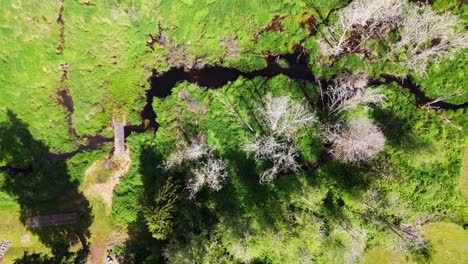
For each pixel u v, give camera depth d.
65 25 43.22
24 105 42.88
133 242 41.44
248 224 35.81
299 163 39.91
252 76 42.16
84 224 41.81
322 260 36.34
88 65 43.38
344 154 37.88
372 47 41.12
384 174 37.66
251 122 40.97
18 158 42.47
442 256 38.84
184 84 42.38
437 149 38.59
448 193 38.50
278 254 35.38
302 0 42.00
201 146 40.03
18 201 41.94
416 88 40.75
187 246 35.28
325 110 40.47
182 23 43.03
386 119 39.97
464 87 39.81
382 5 37.16
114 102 43.12
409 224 38.44
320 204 36.97
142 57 43.34
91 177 42.28
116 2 43.09
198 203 37.97
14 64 42.88
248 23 42.59
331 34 41.62
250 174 39.78
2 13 42.62
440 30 37.78
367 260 38.62
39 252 41.72
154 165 41.56
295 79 41.53
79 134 42.94
